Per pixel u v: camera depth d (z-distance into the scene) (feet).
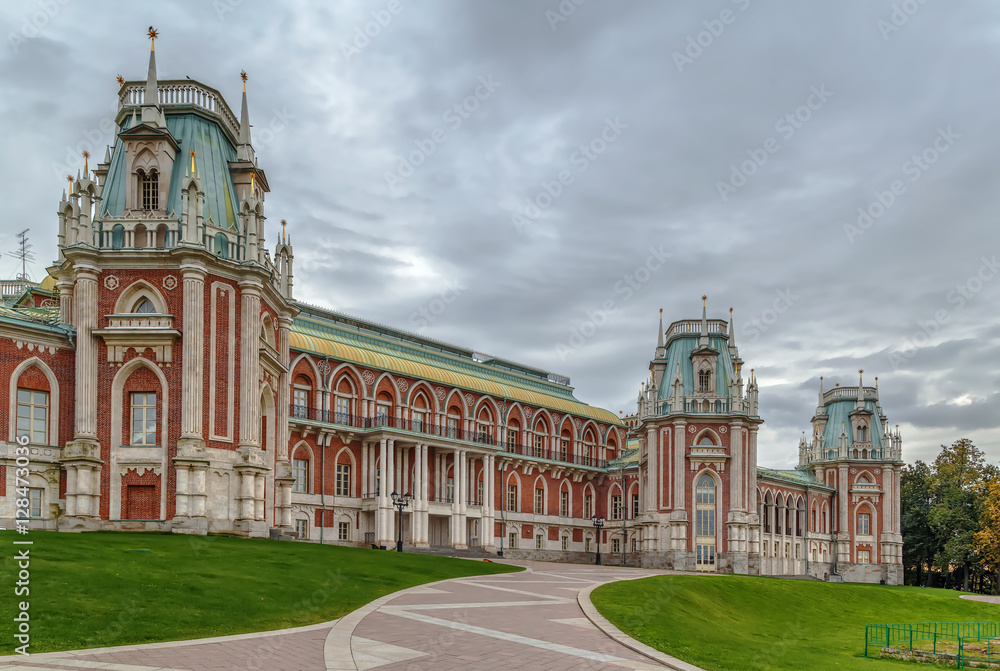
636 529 282.77
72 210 139.33
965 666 95.61
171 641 60.18
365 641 63.98
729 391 248.52
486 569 147.74
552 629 74.49
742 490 240.73
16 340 128.88
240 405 138.72
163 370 133.90
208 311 137.28
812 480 328.29
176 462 128.98
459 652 61.31
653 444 252.21
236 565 96.22
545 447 294.66
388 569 118.83
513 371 311.68
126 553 93.56
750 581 154.81
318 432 211.61
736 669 69.62
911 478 357.20
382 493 214.28
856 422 328.70
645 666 60.13
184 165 146.61
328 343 224.94
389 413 237.45
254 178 158.71
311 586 89.51
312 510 208.13
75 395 132.77
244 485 135.23
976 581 344.49
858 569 317.22
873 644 109.09
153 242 139.13
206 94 155.02
